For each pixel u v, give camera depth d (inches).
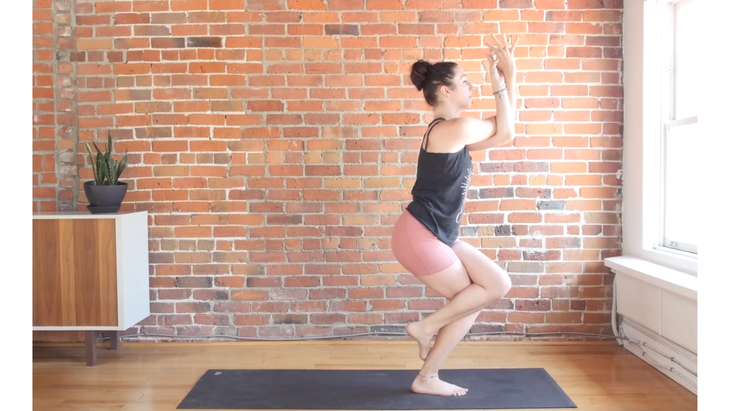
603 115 140.6
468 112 140.0
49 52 139.8
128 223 128.1
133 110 141.9
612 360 127.3
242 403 103.4
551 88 140.6
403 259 105.7
